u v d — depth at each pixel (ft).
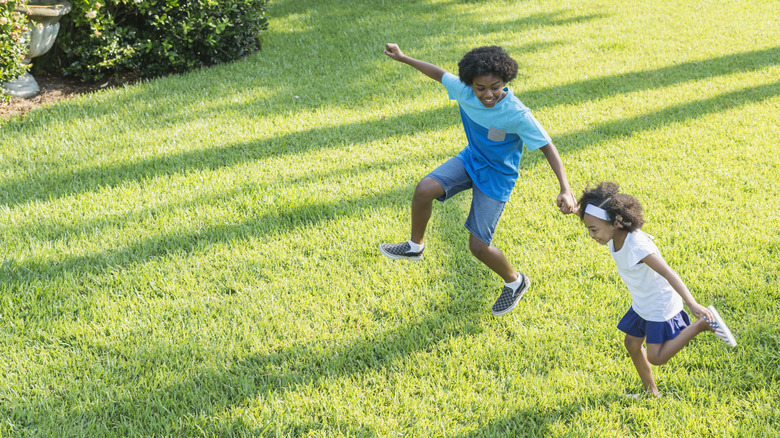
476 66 9.64
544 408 10.06
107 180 16.97
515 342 11.47
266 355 11.21
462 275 13.50
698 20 30.55
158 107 21.35
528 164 17.97
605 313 12.07
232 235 14.70
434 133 19.84
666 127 19.89
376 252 14.14
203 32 24.49
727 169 17.26
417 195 10.98
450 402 10.21
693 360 10.85
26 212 15.28
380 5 33.09
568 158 18.26
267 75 24.27
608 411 10.02
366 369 10.92
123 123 20.18
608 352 11.25
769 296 12.33
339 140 19.43
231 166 17.85
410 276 13.41
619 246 9.37
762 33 28.45
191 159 18.16
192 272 13.51
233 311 12.28
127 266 13.60
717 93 22.33
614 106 21.57
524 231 14.87
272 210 15.62
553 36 28.71
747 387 10.37
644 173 17.30
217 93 22.59
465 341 11.58
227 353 11.25
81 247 14.17
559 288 12.84
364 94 22.63
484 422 9.84
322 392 10.35
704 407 9.87
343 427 9.78
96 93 22.30
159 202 15.94
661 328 9.39
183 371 10.87
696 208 15.52
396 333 11.80
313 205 15.81
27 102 21.62
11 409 9.98
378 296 12.92
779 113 20.71
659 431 9.50
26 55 21.71
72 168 17.48
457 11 32.37
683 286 8.83
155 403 10.10
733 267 13.24
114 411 10.01
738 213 15.26
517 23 30.58
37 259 13.56
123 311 12.29
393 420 9.82
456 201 16.21
